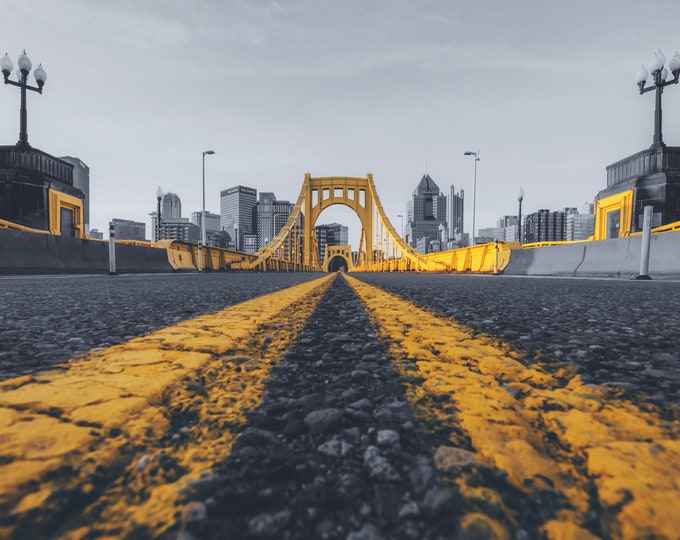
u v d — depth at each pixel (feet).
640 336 6.30
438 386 3.59
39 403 2.96
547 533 1.63
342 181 226.17
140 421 2.70
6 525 1.64
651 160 47.57
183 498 1.87
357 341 5.81
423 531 1.65
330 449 2.39
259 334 6.39
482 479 2.04
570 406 3.07
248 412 2.96
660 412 2.96
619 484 1.96
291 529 1.66
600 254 38.70
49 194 53.36
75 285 20.83
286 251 173.58
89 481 1.98
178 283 24.49
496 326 7.32
